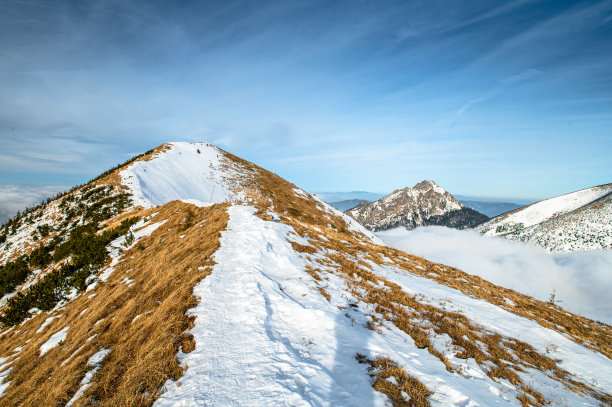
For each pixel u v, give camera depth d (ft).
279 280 41.24
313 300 35.76
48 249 141.79
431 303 45.32
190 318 30.01
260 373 21.35
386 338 30.22
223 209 79.61
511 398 23.67
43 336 48.47
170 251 60.13
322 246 65.16
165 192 214.69
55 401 22.12
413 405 19.38
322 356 24.36
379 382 21.40
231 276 40.24
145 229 92.63
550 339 40.37
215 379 20.99
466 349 31.32
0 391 34.47
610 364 36.35
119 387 22.02
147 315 33.35
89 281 69.51
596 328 55.98
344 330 29.07
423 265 75.51
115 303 43.21
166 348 24.97
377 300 41.09
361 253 70.13
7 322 68.18
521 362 31.91
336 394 19.52
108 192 196.85
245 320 29.48
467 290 59.00
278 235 58.59
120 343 29.27
